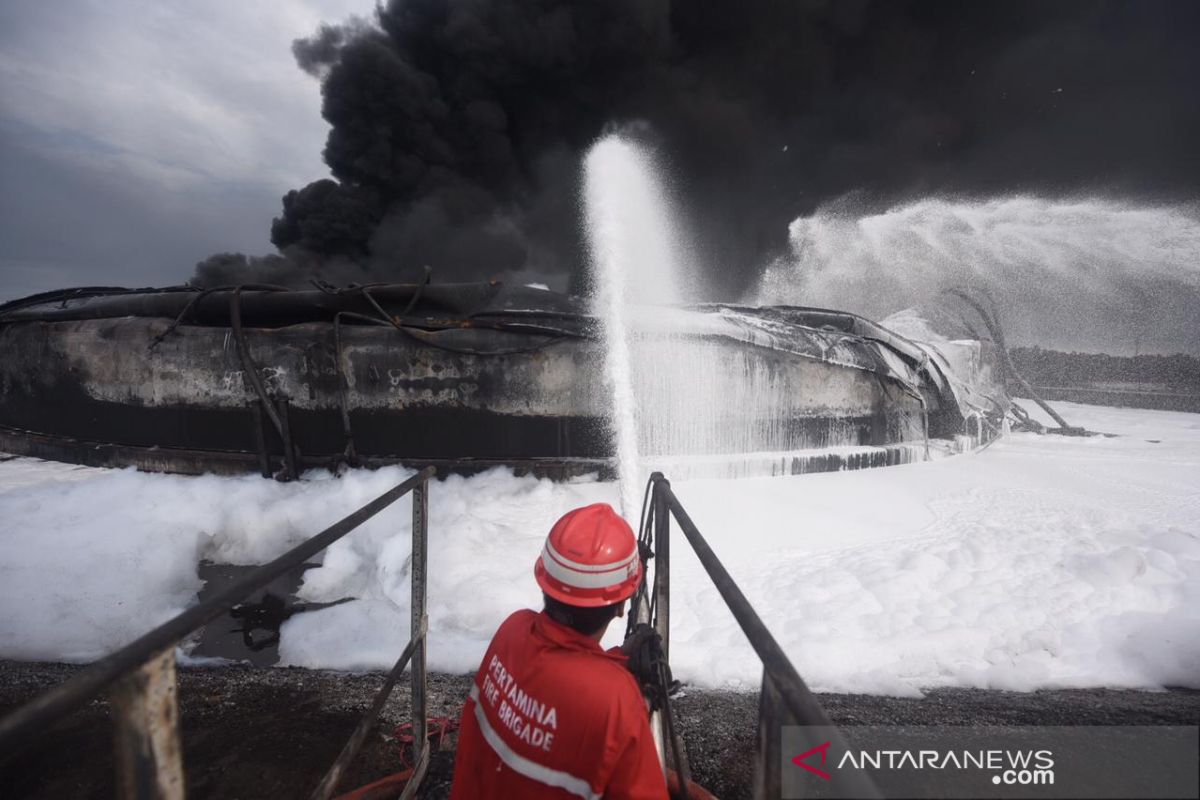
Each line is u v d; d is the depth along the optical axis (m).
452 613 4.60
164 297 8.71
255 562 6.04
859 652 3.85
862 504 7.11
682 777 1.77
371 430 8.02
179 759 1.06
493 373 7.79
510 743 1.52
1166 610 4.41
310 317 8.24
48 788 2.77
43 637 4.32
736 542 6.07
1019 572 5.04
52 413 9.61
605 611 1.54
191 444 8.48
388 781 2.52
